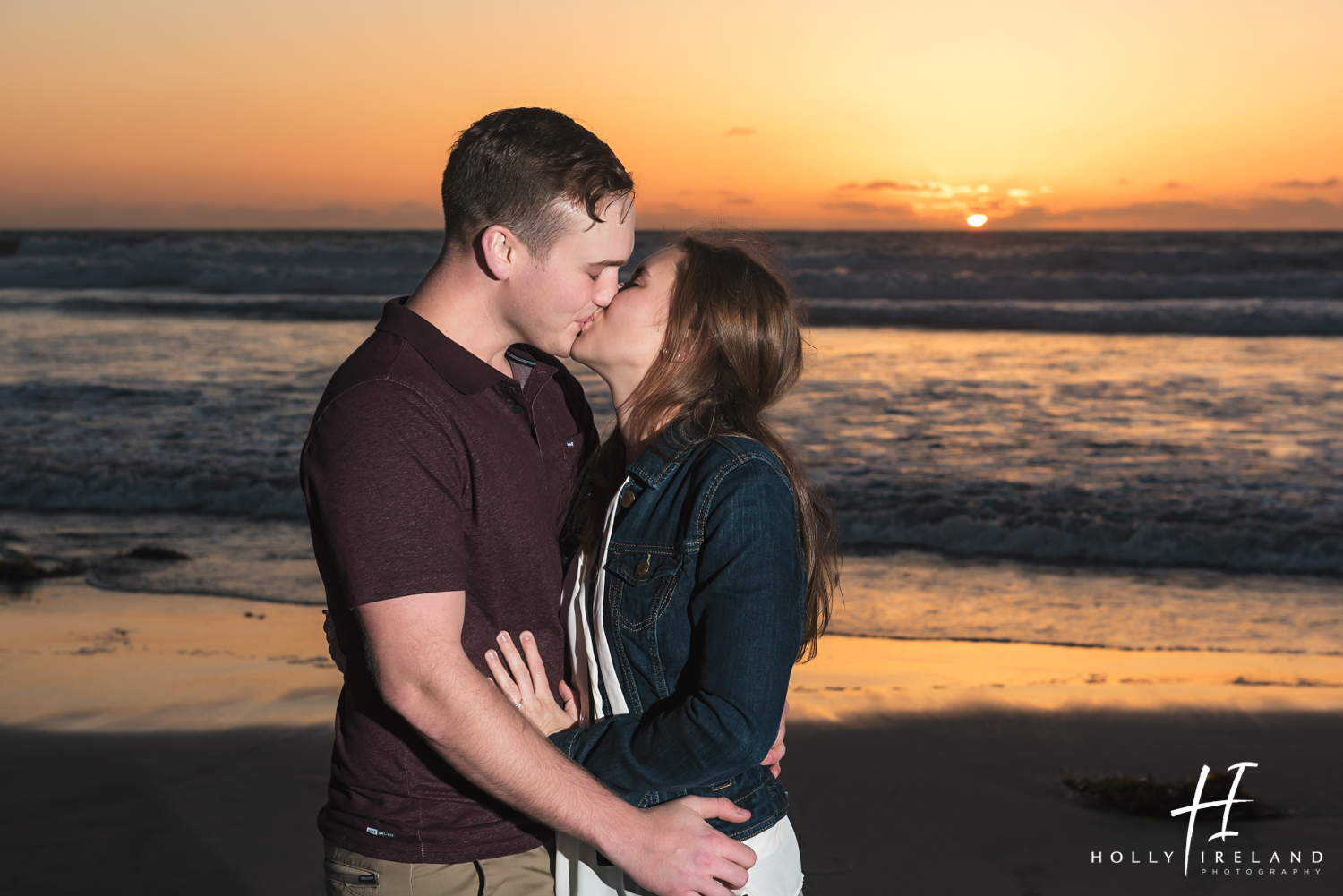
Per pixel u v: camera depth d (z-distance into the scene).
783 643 1.48
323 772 3.87
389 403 1.46
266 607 6.27
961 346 18.88
